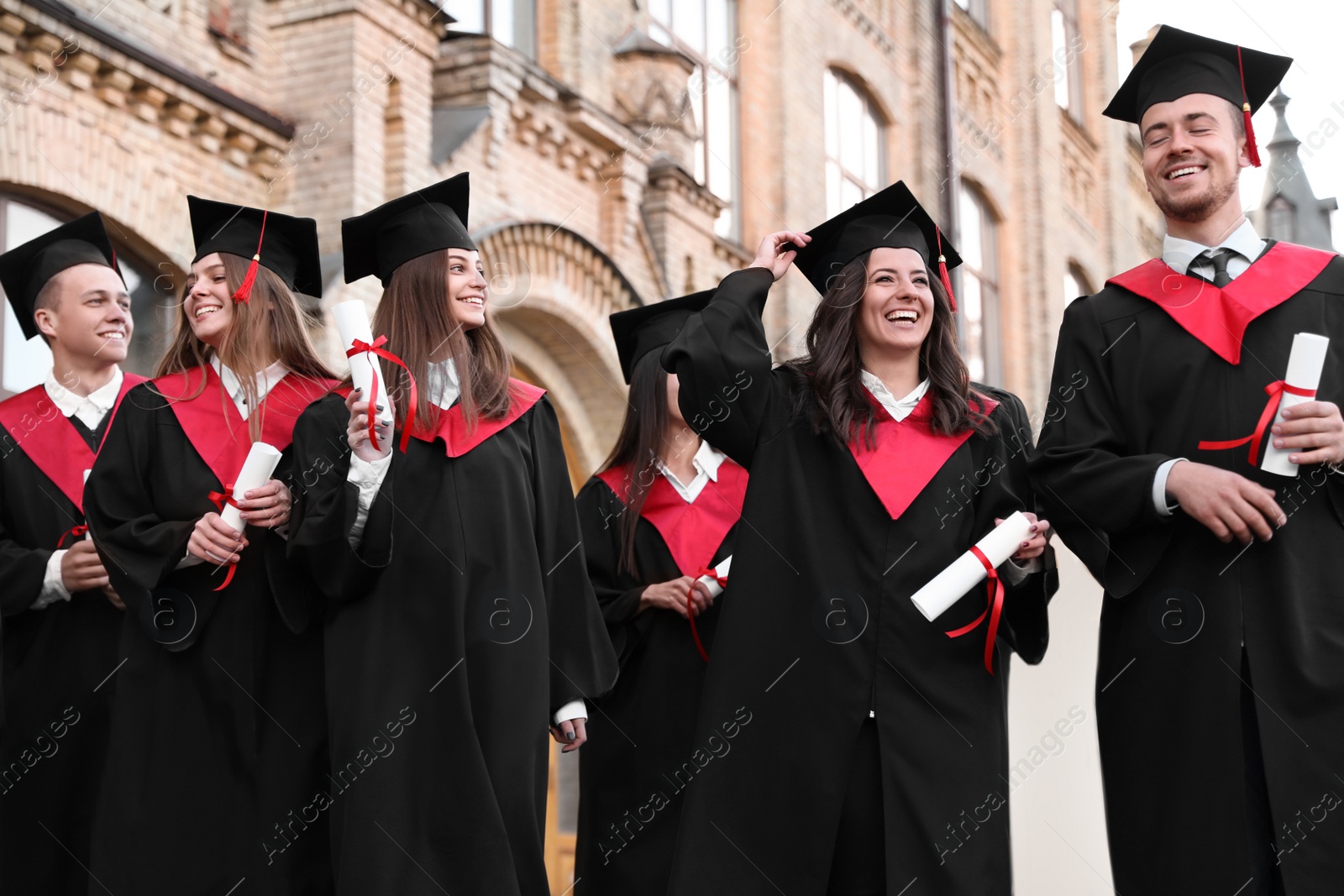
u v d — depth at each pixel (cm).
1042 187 1195
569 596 402
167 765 365
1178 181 349
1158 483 323
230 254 399
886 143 1069
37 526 432
